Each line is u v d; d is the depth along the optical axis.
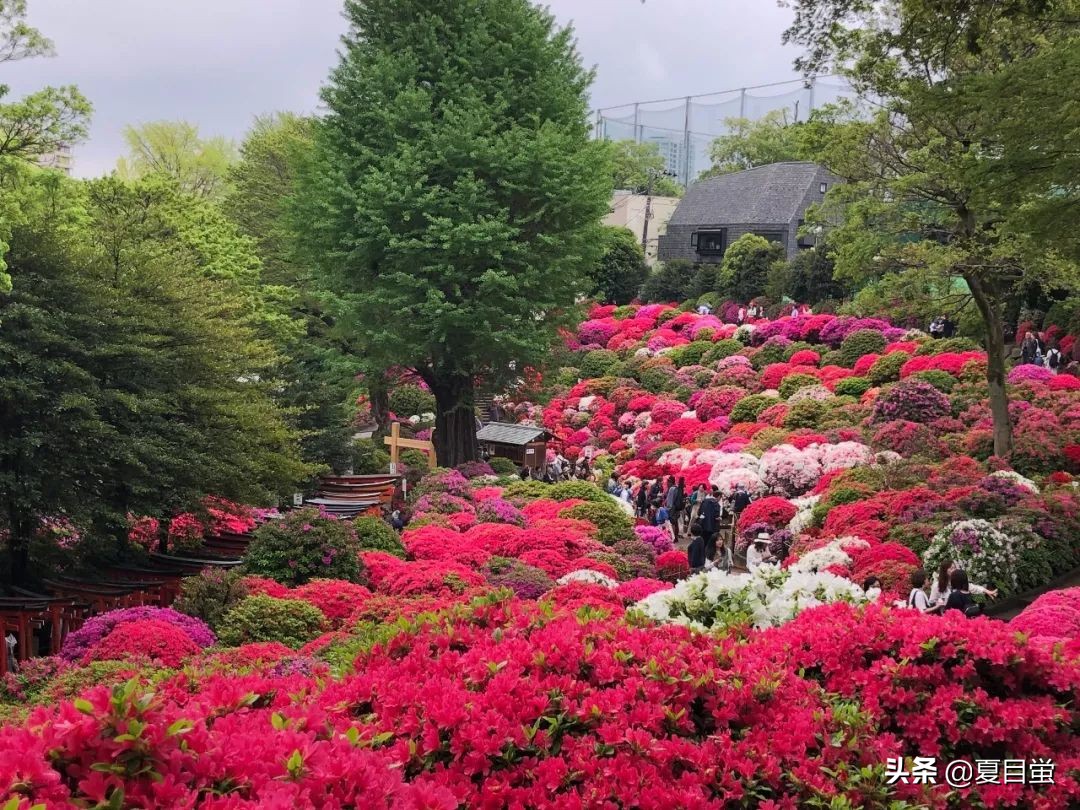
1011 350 33.75
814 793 4.84
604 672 5.46
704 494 23.28
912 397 25.70
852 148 20.81
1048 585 15.06
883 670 5.89
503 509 21.58
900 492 18.42
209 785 3.45
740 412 32.47
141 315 15.77
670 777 4.84
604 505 21.70
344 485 25.12
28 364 14.05
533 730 4.83
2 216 14.84
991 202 13.70
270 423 18.02
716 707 5.34
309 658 9.59
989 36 17.17
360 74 28.08
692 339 44.66
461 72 28.88
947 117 16.27
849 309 23.48
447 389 29.98
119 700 3.40
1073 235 13.20
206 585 12.85
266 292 29.77
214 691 4.74
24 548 15.71
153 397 15.41
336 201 27.73
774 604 7.97
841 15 15.84
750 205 58.16
